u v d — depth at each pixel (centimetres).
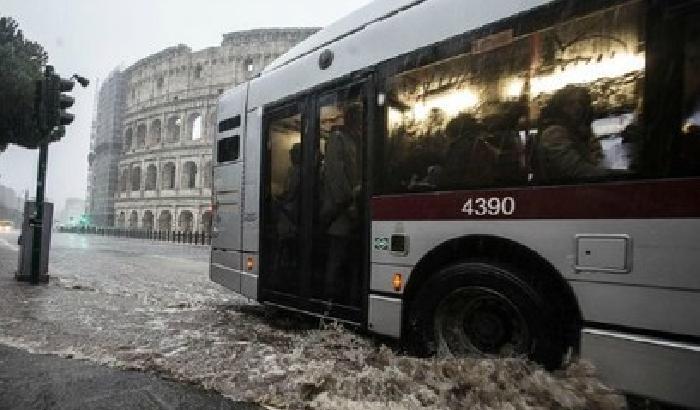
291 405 314
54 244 2600
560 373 308
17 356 409
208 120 6106
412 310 396
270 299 587
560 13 336
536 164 338
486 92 375
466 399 305
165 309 669
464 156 383
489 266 347
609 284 296
